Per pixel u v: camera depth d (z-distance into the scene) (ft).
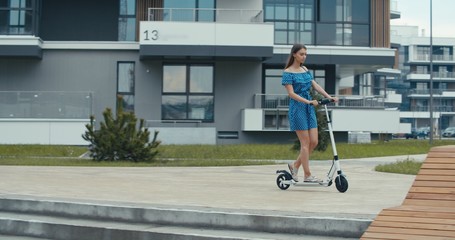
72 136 78.95
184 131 82.58
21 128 78.69
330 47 88.12
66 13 87.45
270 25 81.20
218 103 85.35
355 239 17.61
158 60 84.64
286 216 18.51
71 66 84.17
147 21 80.33
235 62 85.87
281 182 27.12
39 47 81.97
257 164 49.65
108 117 52.70
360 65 90.33
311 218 18.21
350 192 25.93
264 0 89.51
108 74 84.33
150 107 84.64
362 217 18.10
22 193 25.14
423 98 284.20
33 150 66.44
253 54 81.00
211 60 85.10
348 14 90.63
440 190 17.75
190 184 30.42
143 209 20.56
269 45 81.25
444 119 282.97
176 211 20.02
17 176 34.71
